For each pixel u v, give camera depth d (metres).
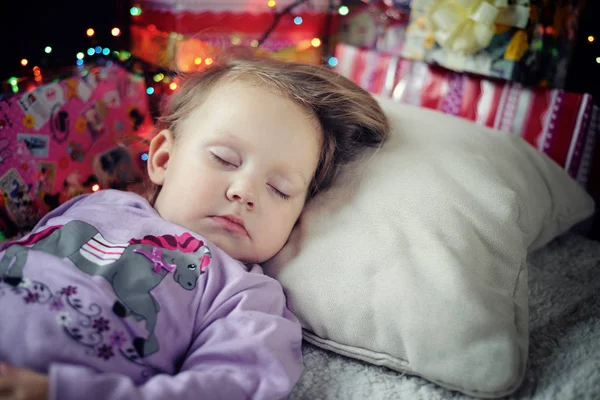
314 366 0.80
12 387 0.54
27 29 1.18
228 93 0.88
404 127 1.03
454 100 1.28
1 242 0.96
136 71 1.29
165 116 1.06
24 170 1.02
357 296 0.78
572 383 0.72
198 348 0.72
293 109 0.88
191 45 1.32
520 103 1.21
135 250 0.75
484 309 0.73
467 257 0.79
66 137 1.10
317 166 0.94
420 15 1.31
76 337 0.63
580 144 1.17
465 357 0.71
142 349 0.67
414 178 0.88
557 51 1.25
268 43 1.52
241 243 0.83
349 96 0.97
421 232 0.81
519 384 0.71
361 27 1.64
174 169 0.86
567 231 1.21
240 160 0.82
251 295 0.76
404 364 0.75
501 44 1.19
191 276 0.76
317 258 0.83
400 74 1.34
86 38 1.31
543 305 0.93
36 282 0.67
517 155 1.03
